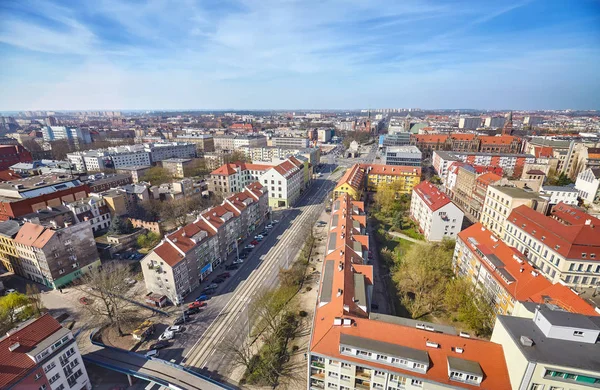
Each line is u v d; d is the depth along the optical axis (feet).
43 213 344.69
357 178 499.51
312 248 353.10
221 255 320.29
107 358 194.29
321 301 192.24
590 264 232.53
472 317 207.82
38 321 169.68
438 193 374.84
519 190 349.61
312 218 443.32
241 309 249.55
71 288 279.28
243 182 561.84
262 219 429.38
